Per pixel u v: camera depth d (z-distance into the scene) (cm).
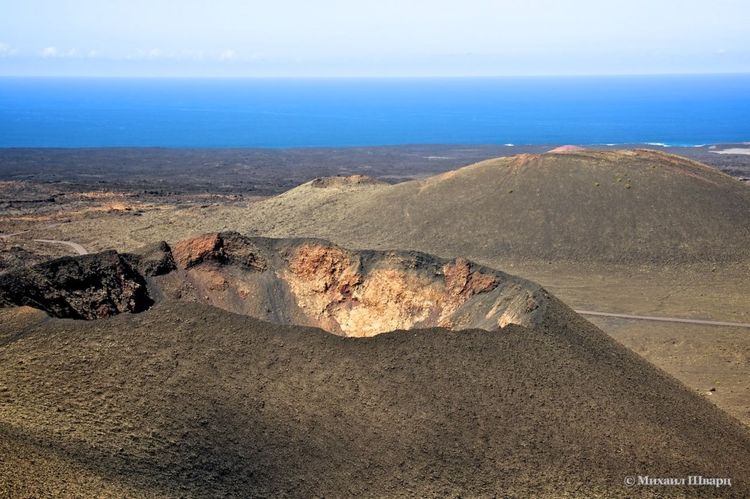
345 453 3412
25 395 3192
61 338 3591
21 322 3719
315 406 3591
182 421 3297
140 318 3794
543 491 3328
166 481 2934
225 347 3744
